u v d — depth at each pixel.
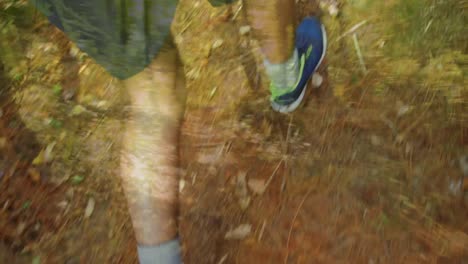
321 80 2.75
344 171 2.40
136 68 1.60
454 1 2.80
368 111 2.59
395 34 2.83
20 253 2.27
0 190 2.46
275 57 2.40
